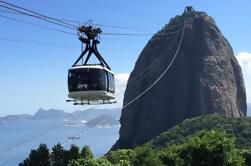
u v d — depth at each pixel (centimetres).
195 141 6669
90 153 6044
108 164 5834
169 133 18362
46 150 6022
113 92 4909
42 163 5919
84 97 4581
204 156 6469
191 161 6569
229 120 17612
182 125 18512
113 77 4903
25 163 5969
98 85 4497
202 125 17962
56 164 5922
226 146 6481
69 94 4575
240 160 6506
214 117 18300
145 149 6406
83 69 4503
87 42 4347
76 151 6003
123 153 6725
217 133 6762
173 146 7056
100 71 4522
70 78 4538
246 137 15538
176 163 6562
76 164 5553
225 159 6438
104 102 4806
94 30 4228
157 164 6328
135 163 6322
